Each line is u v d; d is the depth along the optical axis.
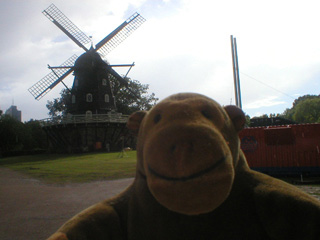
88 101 35.47
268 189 1.64
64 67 35.34
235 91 17.20
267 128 13.27
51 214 7.89
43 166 22.31
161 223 1.71
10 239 5.88
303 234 1.44
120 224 1.95
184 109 1.55
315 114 67.94
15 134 52.34
